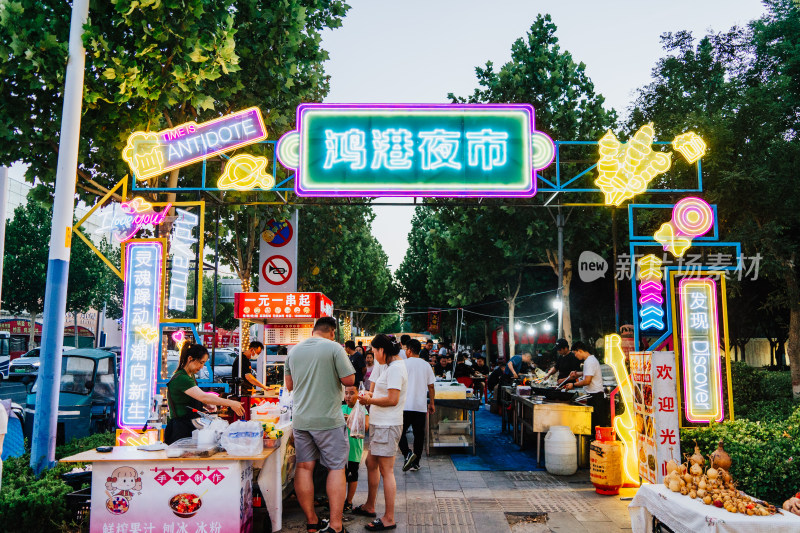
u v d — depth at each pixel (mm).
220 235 14188
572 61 19234
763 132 11664
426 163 7105
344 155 7117
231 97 9789
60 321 6305
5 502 4848
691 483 4609
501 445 10008
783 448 5223
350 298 32562
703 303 7043
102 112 7367
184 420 5184
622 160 7262
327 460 4980
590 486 6957
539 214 19844
